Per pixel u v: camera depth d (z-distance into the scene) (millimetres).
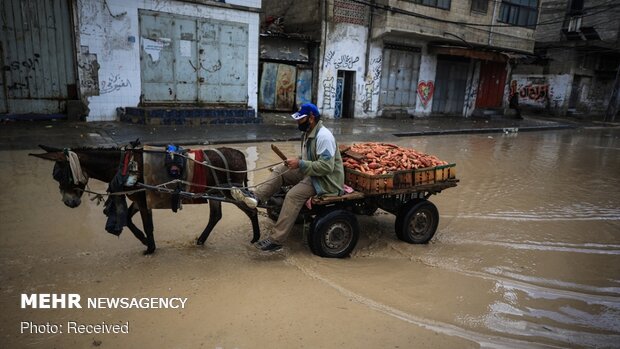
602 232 6422
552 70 29078
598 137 19172
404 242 5668
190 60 14711
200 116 14234
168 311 3748
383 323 3729
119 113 13672
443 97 24062
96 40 12969
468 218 6836
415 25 20016
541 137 18219
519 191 8641
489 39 23453
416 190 5348
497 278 4738
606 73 30906
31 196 6543
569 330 3785
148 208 4625
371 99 20906
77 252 4820
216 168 4738
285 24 20422
